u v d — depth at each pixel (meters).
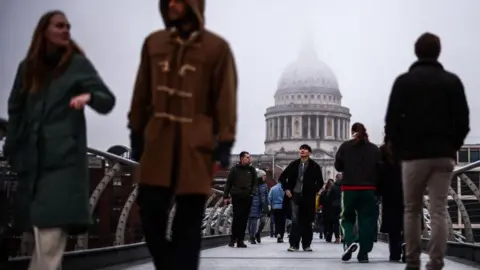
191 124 5.12
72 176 5.59
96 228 9.93
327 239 26.80
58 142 5.59
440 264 7.27
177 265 5.16
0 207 6.95
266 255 14.55
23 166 5.67
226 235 24.02
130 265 10.66
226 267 10.65
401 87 7.17
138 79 5.45
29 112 5.70
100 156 9.60
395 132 7.22
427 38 7.30
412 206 7.36
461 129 7.15
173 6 5.30
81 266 9.09
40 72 5.71
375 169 11.97
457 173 12.80
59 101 5.65
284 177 15.97
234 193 18.58
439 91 7.07
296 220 16.14
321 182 15.91
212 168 5.19
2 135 6.95
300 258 13.39
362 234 12.09
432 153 7.04
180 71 5.17
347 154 12.01
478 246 11.38
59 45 5.75
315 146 159.50
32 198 5.57
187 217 5.21
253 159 148.88
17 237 7.42
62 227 5.59
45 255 5.57
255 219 22.92
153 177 5.11
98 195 9.67
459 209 13.03
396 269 10.59
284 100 168.50
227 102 5.14
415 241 7.42
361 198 11.96
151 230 5.31
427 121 7.05
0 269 7.01
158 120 5.16
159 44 5.30
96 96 5.58
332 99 169.50
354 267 10.95
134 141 5.53
